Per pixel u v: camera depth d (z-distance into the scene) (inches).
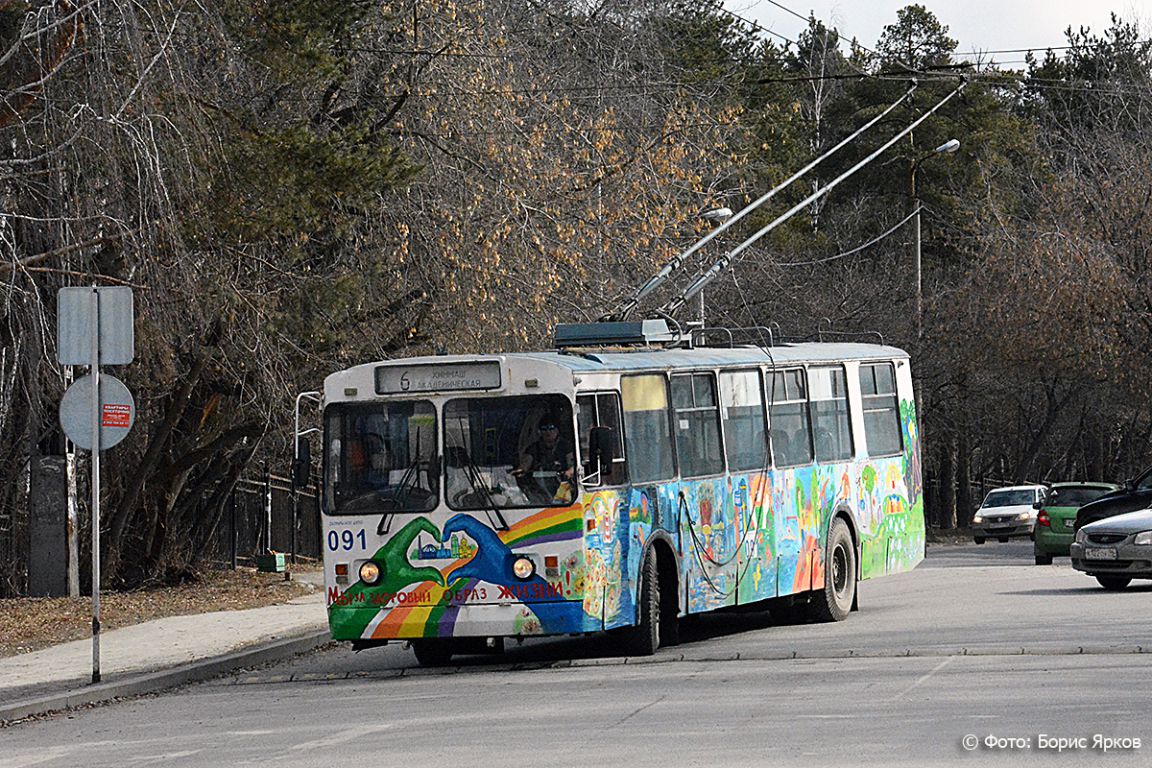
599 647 1408.7
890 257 4690.0
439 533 1215.6
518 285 1984.5
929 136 4995.1
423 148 1974.7
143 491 2206.0
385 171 1744.6
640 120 2241.6
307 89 1862.7
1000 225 4099.4
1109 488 2618.1
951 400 4584.2
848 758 746.2
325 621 1658.5
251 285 1775.3
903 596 1902.1
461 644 1354.6
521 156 2005.4
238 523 2758.4
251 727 967.0
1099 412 4785.9
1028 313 3902.6
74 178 1544.0
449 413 1227.2
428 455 1225.4
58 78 1491.1
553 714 946.7
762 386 1503.4
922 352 4210.1
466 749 825.5
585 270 2087.8
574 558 1194.0
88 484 2156.7
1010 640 1256.2
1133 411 4682.6
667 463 1331.2
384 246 1936.5
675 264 1727.4
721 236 3073.3
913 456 1807.3
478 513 1209.4
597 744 821.9
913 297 4392.2
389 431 1237.1
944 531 4692.4
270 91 1831.9
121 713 1096.2
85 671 1294.3
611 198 2124.8
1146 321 3745.1
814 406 1598.2
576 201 2082.9
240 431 2140.7
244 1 1683.1
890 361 1775.3
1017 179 4884.4
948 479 5064.0
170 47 1499.8
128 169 1502.2
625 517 1254.9
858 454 1672.0
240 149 1642.5
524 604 1198.3
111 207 1524.4
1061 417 5073.8
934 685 998.4
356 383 1246.3
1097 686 965.8
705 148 2317.9
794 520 1525.6
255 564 2716.5
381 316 1993.1
